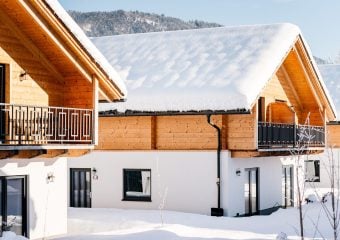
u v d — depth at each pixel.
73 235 17.03
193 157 22.75
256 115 21.89
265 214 25.00
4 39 15.88
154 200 23.42
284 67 26.81
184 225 19.12
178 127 23.14
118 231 17.36
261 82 21.92
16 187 16.27
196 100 21.83
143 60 25.86
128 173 24.11
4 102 15.91
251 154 22.02
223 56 24.16
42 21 15.23
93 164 24.64
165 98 22.44
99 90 17.11
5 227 15.76
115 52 27.34
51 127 16.92
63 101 17.53
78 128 17.14
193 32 26.97
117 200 24.12
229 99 21.27
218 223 19.69
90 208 24.02
